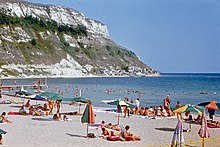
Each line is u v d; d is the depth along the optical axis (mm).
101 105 57844
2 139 24250
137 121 37156
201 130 23219
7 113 41094
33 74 185000
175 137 23547
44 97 43625
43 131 28969
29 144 23562
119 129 29781
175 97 84562
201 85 142625
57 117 36125
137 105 44375
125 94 91438
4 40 187750
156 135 28422
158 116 42281
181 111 29312
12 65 178750
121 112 42656
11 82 131625
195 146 24234
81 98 40031
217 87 127875
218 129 32531
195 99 79125
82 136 26969
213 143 25453
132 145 24188
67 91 95688
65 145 23609
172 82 172000
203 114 23219
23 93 46844
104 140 25641
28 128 30469
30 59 192500
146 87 124375
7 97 65562
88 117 26188
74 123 34062
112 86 127375
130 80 193125
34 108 42000
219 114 46688
